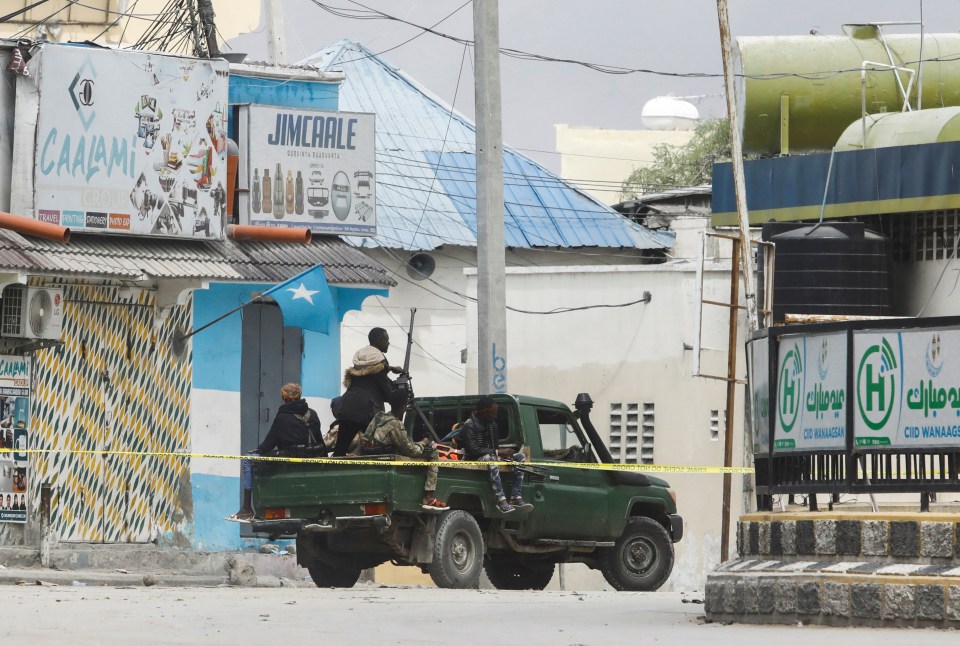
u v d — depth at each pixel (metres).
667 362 101.00
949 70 99.62
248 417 76.38
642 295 102.00
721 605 37.06
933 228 91.12
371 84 138.88
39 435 66.88
